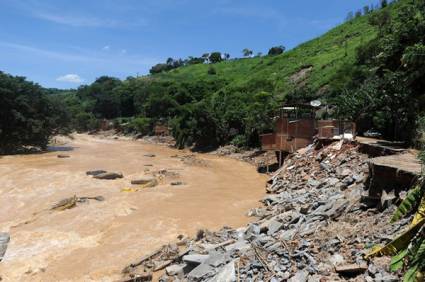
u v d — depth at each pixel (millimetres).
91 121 106125
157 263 14523
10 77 53500
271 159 39688
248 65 113625
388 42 23047
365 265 9625
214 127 54688
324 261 10633
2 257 15828
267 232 15266
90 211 22328
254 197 25578
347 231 12250
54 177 33000
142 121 84750
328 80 52969
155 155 51469
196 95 89500
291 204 19625
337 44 73812
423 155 11258
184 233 18281
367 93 29625
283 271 10820
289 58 83000
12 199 25641
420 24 21156
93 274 14109
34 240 17781
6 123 51062
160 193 27094
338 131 29859
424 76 20188
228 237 16516
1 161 43719
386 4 81062
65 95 163250
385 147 20641
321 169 24625
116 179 32531
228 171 37281
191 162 43094
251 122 47219
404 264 8242
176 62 161125
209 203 24000
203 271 12344
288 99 49375
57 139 75375
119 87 127625
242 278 11062
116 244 17094
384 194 13227
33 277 14039
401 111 23203
